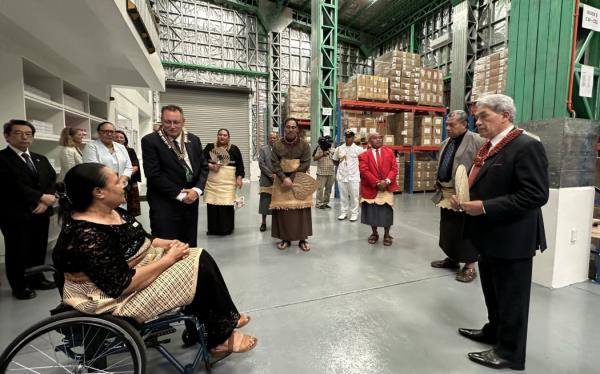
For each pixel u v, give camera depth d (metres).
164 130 2.42
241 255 3.50
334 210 6.09
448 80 9.54
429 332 2.02
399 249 3.72
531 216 1.53
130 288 1.36
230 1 10.01
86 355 1.41
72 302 1.29
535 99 2.77
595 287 2.64
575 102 2.70
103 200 1.37
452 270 3.07
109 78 5.47
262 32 10.78
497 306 1.72
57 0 2.53
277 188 3.57
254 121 11.12
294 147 3.48
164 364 1.73
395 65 7.86
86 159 3.33
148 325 1.48
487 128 1.62
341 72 12.01
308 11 10.97
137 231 1.59
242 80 10.77
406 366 1.69
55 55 3.95
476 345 1.88
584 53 2.71
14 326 2.09
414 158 8.70
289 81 11.18
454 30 8.84
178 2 9.70
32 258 2.62
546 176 1.45
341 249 3.71
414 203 6.84
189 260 1.55
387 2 9.86
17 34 3.22
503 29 8.05
